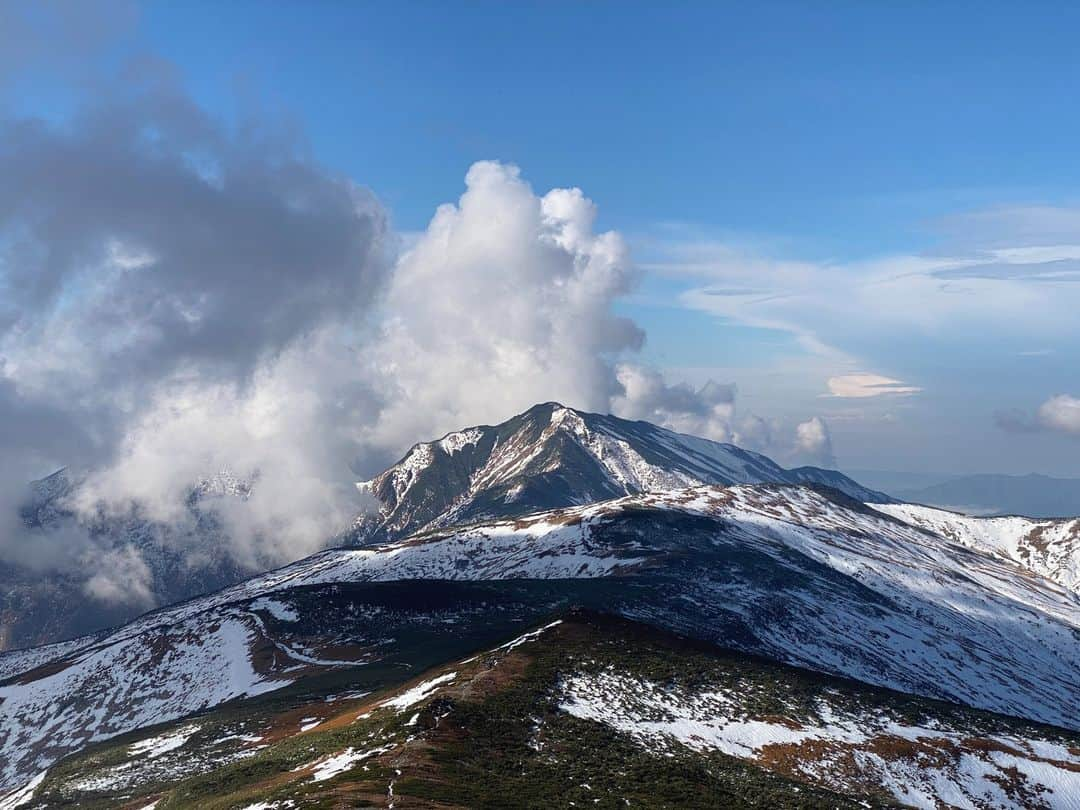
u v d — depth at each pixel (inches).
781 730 3597.4
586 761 2844.5
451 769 2556.6
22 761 6077.8
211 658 7096.5
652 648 4352.9
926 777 3427.7
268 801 2295.8
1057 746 3951.8
